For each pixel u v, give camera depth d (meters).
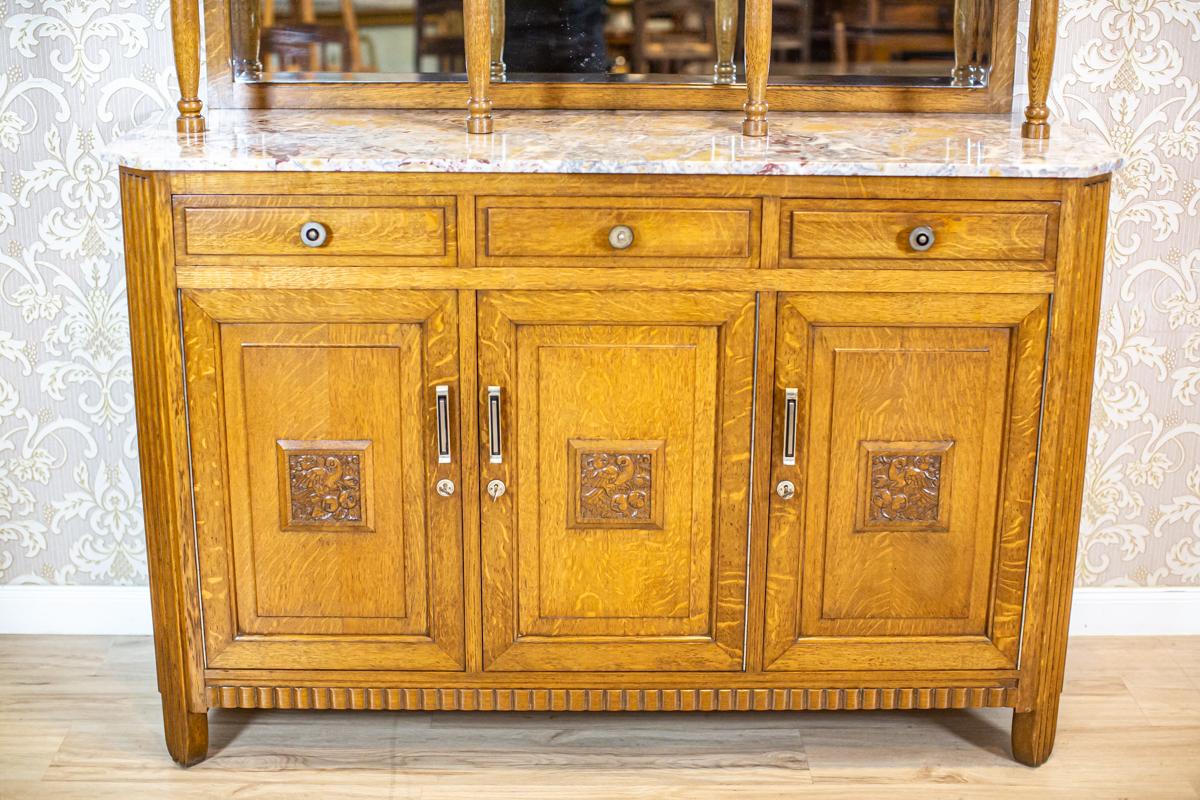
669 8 2.29
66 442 2.50
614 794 2.12
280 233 1.95
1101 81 2.35
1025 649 2.13
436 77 2.33
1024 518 2.08
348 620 2.12
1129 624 2.58
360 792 2.12
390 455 2.05
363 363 2.01
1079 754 2.24
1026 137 2.12
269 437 2.04
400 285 1.97
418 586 2.11
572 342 2.00
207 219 1.94
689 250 1.96
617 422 2.04
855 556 2.10
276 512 2.07
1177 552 2.59
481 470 2.05
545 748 2.24
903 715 2.34
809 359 2.01
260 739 2.25
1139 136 2.38
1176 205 2.41
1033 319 2.00
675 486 2.07
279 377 2.02
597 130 2.15
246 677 2.15
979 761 2.22
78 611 2.58
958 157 1.95
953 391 2.03
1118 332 2.47
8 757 2.20
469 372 2.01
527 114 2.30
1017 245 1.96
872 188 1.94
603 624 2.13
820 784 2.15
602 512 2.07
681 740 2.26
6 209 2.38
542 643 2.13
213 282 1.97
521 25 2.29
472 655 2.14
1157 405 2.51
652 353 2.01
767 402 2.03
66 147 2.36
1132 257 2.43
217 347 2.00
